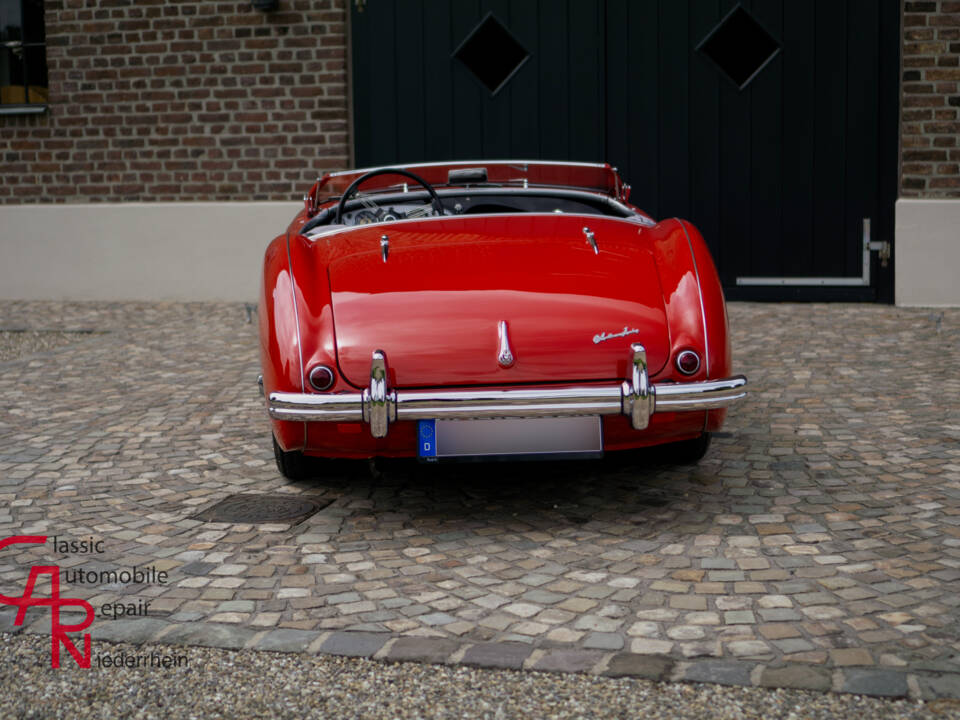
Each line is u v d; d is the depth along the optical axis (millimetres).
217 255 8719
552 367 3283
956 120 7562
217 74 8562
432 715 2289
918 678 2371
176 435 4754
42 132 8867
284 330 3363
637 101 8133
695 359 3332
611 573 3064
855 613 2730
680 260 3623
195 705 2363
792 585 2930
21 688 2449
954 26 7488
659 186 8188
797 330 6910
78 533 3508
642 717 2248
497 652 2549
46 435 4781
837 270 7988
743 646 2555
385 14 8359
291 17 8406
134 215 8781
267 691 2412
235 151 8633
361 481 4062
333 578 3080
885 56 7699
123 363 6363
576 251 3697
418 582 3037
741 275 8148
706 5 7941
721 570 3061
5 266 9016
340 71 8414
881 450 4234
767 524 3449
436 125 8430
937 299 7723
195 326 7656
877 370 5668
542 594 2924
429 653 2555
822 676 2387
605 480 4000
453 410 3229
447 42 8328
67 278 8953
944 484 3787
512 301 3395
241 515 3674
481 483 4012
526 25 8211
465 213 4922
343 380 3287
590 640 2611
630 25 8062
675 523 3494
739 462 4164
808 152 7922
